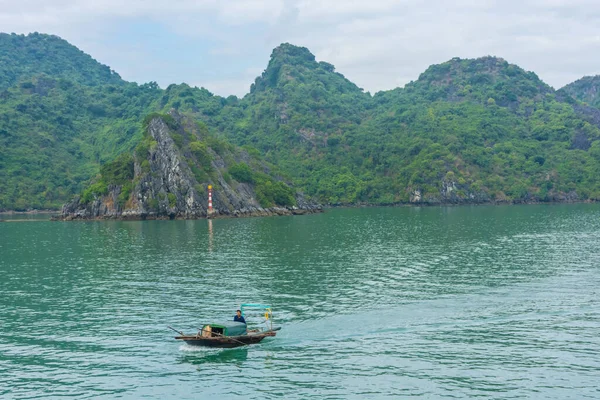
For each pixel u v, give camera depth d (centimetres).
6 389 4428
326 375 4641
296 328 5797
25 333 5747
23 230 16850
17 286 7981
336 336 5556
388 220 19688
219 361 4969
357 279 8144
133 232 15625
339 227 16712
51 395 4328
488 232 14675
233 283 7931
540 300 6794
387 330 5709
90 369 4809
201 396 4306
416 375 4609
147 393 4369
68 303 6938
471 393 4281
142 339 5528
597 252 10625
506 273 8506
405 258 10069
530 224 17125
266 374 4678
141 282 8106
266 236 14075
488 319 6038
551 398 4197
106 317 6281
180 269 9106
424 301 6788
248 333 5488
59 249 11906
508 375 4584
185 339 5297
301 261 9794
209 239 13450
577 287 7475
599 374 4578
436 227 16412
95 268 9356
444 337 5484
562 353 5028
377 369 4738
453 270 8806
